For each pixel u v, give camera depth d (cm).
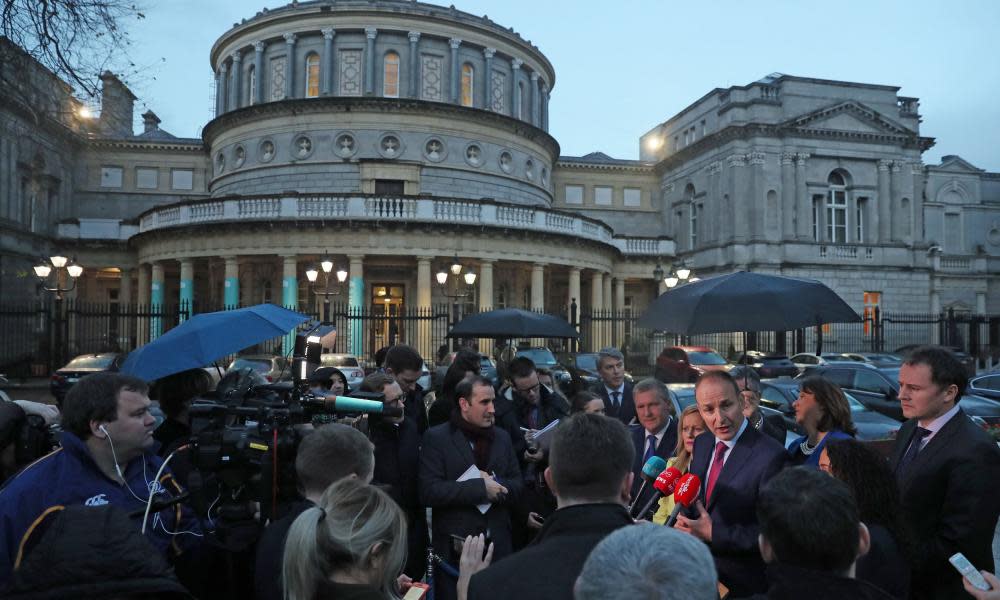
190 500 379
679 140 5344
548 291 4091
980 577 308
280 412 414
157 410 977
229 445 373
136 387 379
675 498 400
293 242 3162
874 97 4569
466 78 4309
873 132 4494
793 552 247
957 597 381
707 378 457
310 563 254
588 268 3812
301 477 356
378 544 257
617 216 5594
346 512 263
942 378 414
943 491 401
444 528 496
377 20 4056
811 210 4453
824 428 498
